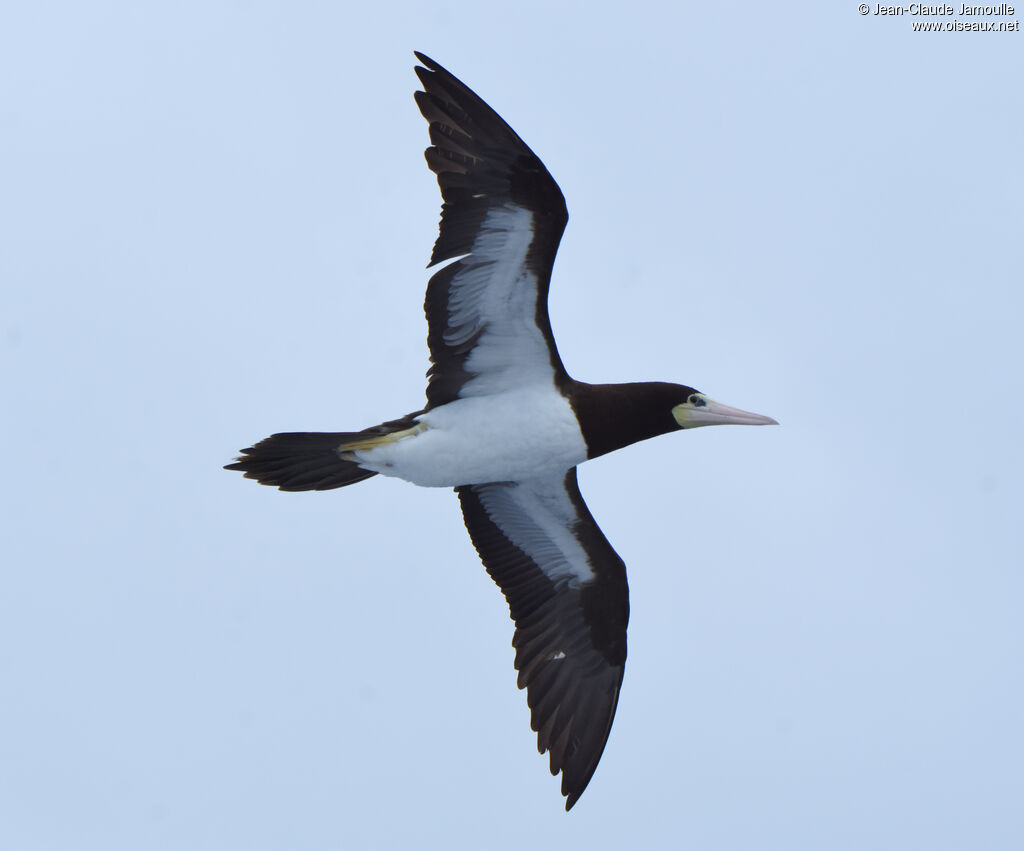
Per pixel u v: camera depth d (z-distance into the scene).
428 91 14.95
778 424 16.55
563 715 17.17
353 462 15.97
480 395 15.92
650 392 16.38
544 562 17.53
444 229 15.08
